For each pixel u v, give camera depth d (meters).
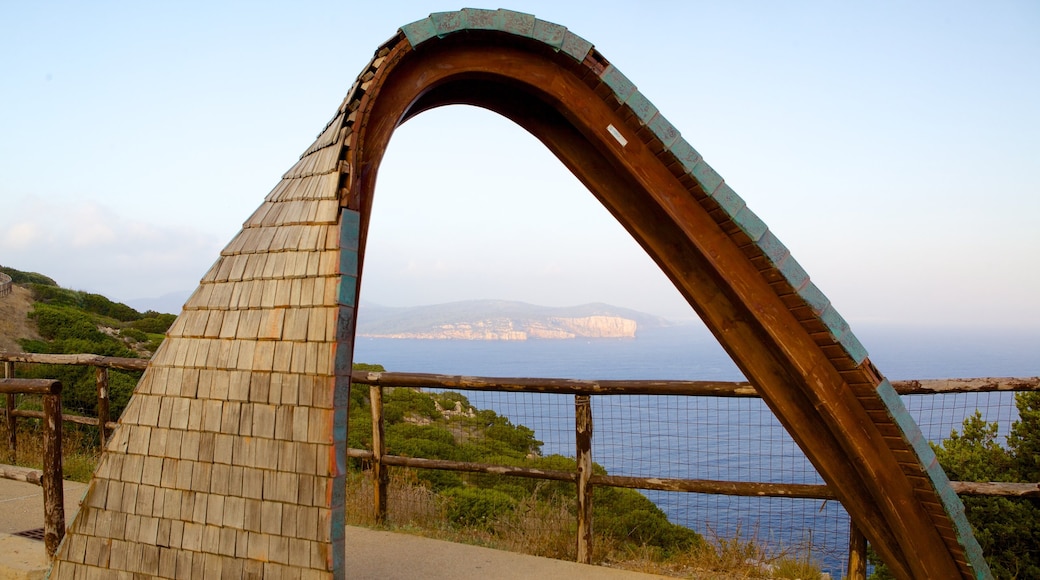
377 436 4.90
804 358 2.98
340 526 2.60
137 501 2.98
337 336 2.69
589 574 3.96
